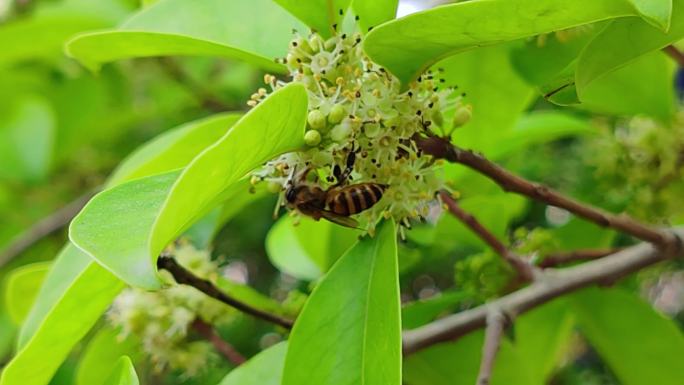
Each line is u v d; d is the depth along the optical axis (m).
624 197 0.34
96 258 0.25
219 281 0.31
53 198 0.54
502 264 0.32
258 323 0.54
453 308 0.35
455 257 0.53
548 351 0.35
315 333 0.27
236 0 0.29
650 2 0.25
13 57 0.43
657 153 0.33
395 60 0.27
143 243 0.25
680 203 0.33
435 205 0.33
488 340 0.30
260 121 0.25
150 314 0.31
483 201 0.33
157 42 0.28
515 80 0.32
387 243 0.27
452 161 0.28
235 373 0.29
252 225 0.64
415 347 0.31
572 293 0.32
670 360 0.32
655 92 0.34
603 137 0.34
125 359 0.26
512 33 0.26
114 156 0.57
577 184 0.46
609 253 0.33
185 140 0.30
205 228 0.32
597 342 0.33
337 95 0.27
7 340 0.44
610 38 0.26
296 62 0.27
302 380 0.27
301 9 0.28
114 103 0.52
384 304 0.27
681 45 0.37
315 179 0.27
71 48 0.28
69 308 0.26
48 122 0.51
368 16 0.28
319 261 0.34
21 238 0.48
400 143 0.27
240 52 0.28
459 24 0.26
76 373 0.34
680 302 0.60
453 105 0.28
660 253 0.31
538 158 0.49
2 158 0.51
